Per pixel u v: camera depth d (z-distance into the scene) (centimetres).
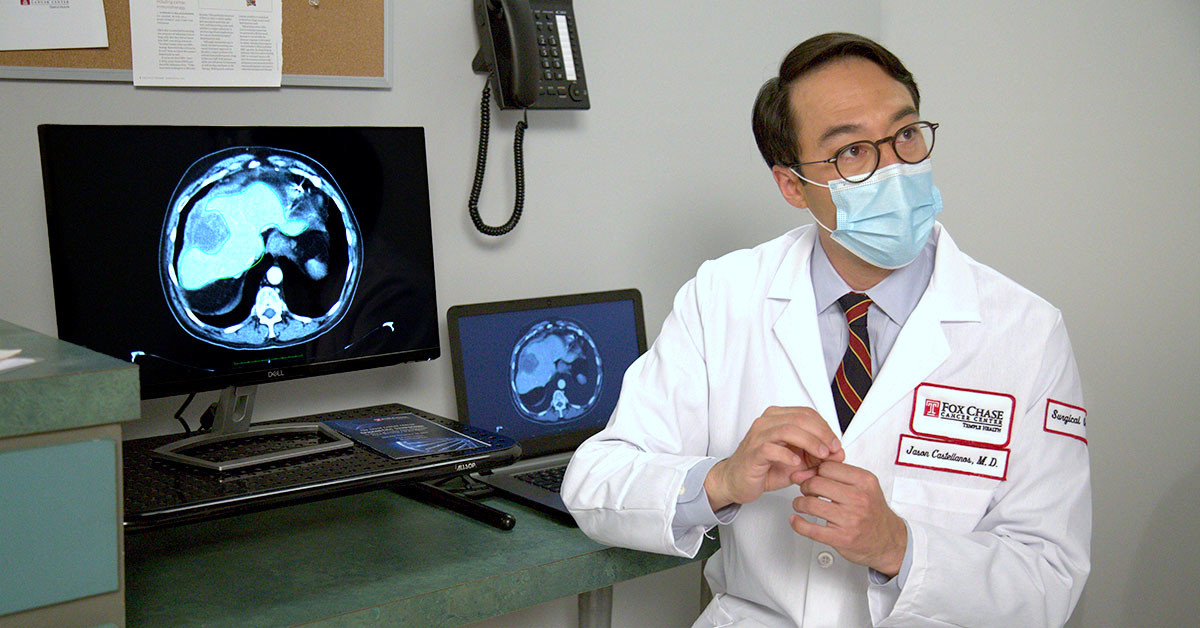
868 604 125
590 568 133
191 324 140
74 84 146
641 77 204
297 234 149
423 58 175
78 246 130
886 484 128
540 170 192
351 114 170
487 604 124
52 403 90
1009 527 125
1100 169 248
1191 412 260
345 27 166
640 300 201
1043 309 131
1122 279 251
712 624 138
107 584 96
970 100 253
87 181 131
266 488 123
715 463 126
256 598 116
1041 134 250
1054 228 252
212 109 157
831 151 128
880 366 134
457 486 160
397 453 139
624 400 147
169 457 134
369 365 158
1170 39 243
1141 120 246
